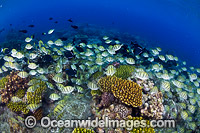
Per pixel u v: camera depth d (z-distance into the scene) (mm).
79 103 6016
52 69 8234
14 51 8281
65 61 8258
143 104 5035
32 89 5473
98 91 5617
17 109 5254
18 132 5164
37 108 5492
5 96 5730
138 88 5086
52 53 9906
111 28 31719
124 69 7281
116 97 4793
